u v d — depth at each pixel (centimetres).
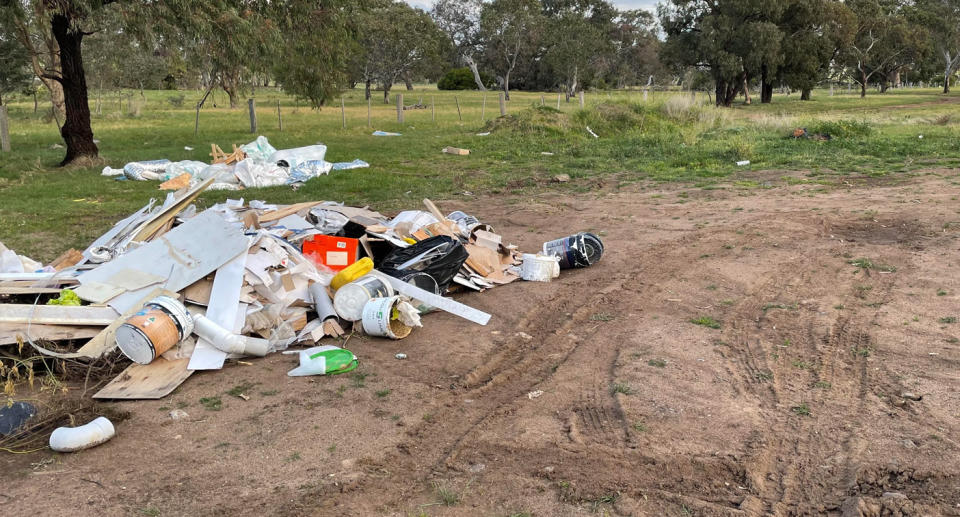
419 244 798
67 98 1850
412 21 6012
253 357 641
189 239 725
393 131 2798
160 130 2905
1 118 2136
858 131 2286
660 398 543
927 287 779
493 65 7881
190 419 523
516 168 1823
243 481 441
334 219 916
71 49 1820
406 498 427
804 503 409
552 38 6575
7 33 2014
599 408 532
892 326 672
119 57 4038
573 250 913
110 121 3525
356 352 652
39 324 628
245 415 529
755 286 823
